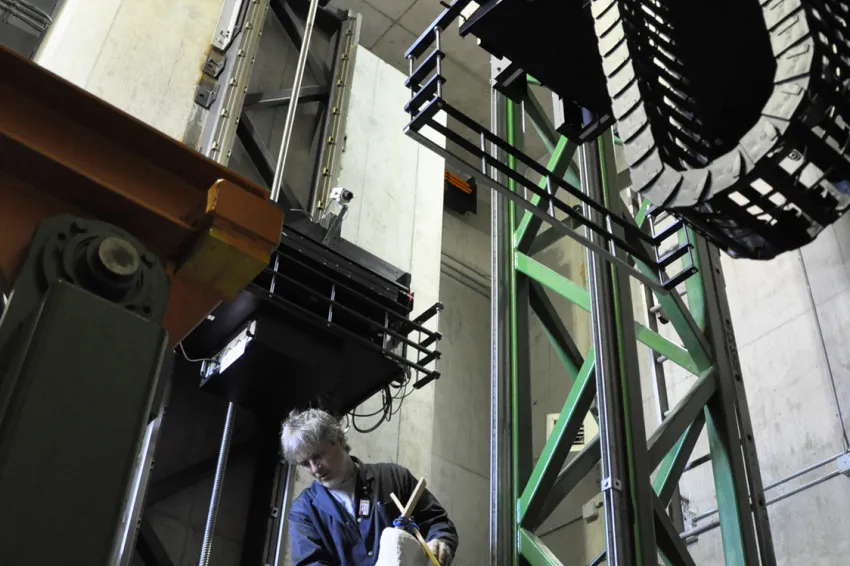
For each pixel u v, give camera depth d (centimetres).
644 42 193
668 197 185
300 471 485
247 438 474
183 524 439
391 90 712
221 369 425
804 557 537
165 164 148
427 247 646
